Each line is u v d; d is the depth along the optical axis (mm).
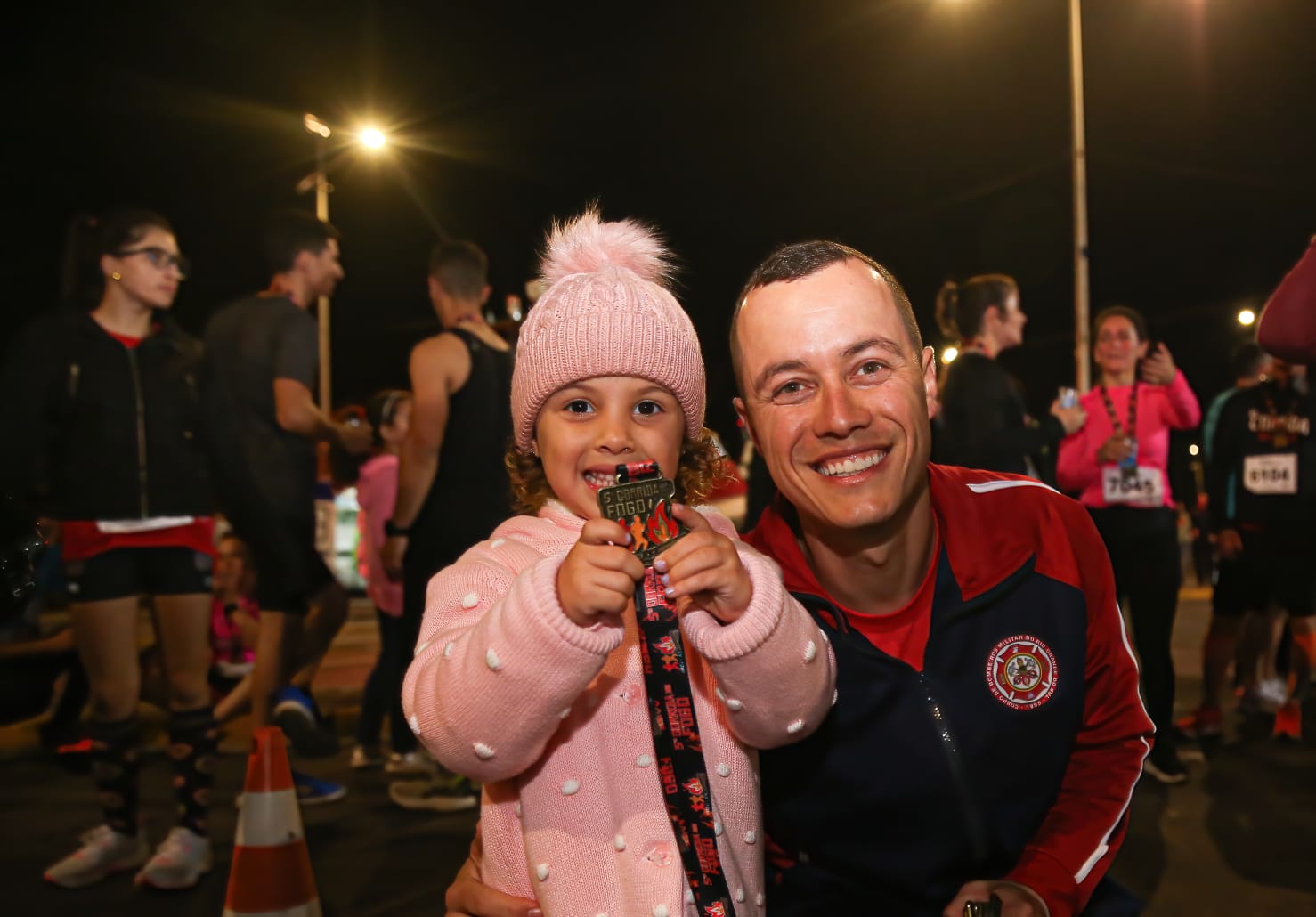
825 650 1502
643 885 1435
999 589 1646
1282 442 5160
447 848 3725
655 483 1386
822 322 1537
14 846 3709
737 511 6840
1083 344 13344
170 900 3180
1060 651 1656
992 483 1777
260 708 4074
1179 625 10148
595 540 1356
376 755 4918
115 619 3326
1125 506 4633
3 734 5500
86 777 4656
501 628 1374
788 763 1680
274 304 3857
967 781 1637
